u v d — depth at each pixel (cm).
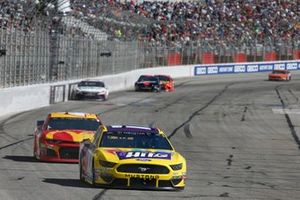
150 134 3077
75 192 2791
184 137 6247
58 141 3928
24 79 8338
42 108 8500
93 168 2900
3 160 4038
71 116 4153
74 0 12712
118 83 13325
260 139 6334
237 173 3991
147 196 2725
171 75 17212
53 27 9869
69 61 10612
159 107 9550
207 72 18300
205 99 11300
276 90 13912
